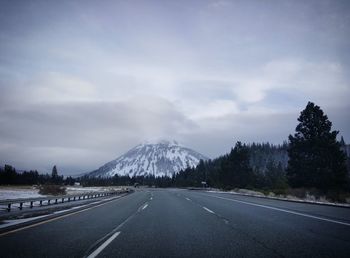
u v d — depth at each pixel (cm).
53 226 1219
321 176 3847
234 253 746
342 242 858
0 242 881
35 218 1477
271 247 806
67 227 1191
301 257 696
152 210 1948
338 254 719
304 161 4012
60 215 1655
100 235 1007
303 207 2128
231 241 897
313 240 890
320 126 4062
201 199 3222
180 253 751
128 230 1119
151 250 784
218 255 728
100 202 2855
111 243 873
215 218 1481
